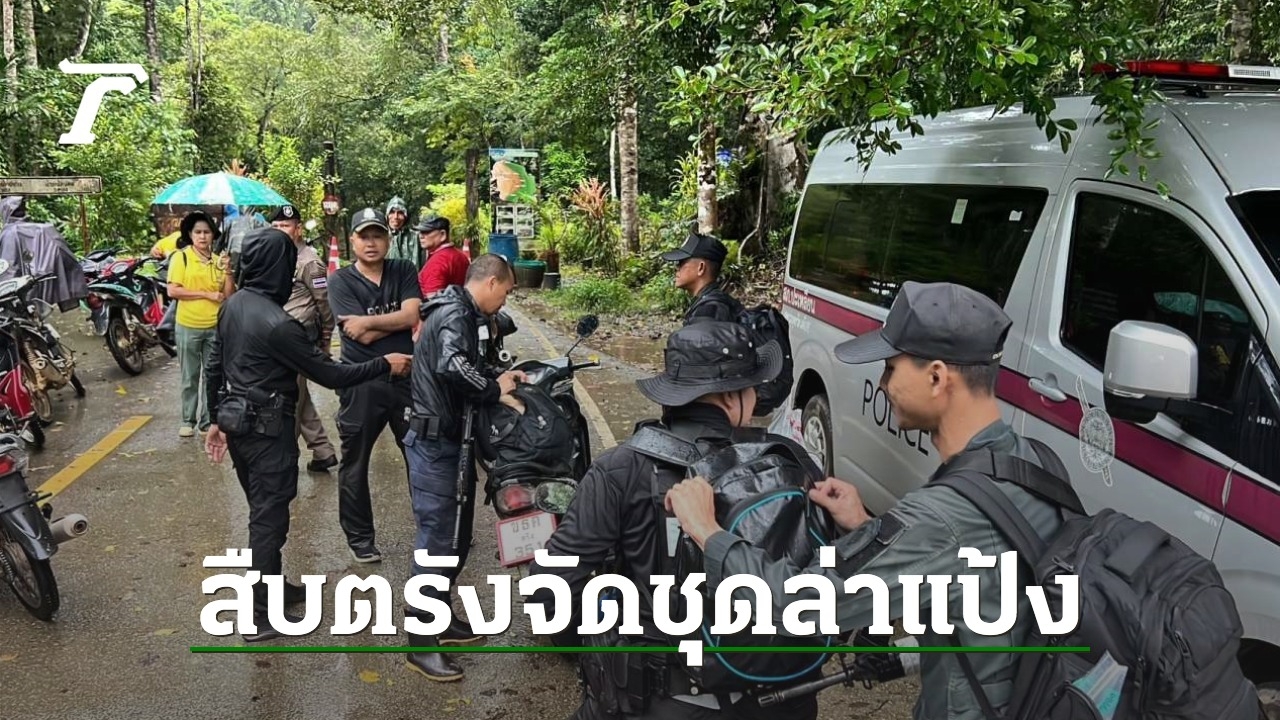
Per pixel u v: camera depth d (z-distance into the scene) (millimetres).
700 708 2195
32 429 7320
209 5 55562
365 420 5164
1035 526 1781
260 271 4254
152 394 9141
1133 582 1658
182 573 5129
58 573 5121
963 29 3596
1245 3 6930
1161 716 1660
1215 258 3049
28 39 20578
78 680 4055
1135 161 3525
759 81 4418
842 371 5609
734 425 2330
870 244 5547
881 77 3791
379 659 4254
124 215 19875
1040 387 3725
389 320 5203
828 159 6449
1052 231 3889
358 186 47188
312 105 45906
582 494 2289
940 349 1854
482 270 4160
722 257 5258
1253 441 2775
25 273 9078
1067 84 4305
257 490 4266
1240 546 2777
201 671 4129
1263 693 2830
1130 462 3215
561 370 4590
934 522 1765
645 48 9406
